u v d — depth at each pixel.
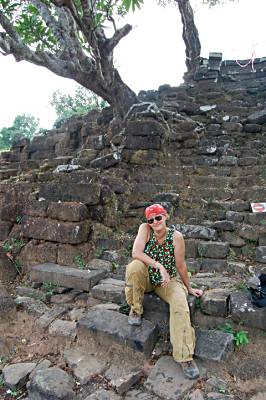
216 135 6.64
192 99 8.46
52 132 9.59
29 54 6.02
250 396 2.14
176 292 2.51
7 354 2.75
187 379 2.25
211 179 5.10
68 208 3.91
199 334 2.58
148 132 5.54
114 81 7.11
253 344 2.55
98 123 7.89
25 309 3.29
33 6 6.70
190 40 11.23
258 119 6.71
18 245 4.15
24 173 6.32
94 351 2.64
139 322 2.64
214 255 3.65
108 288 3.25
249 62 10.39
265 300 2.61
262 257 3.50
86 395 2.25
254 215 4.03
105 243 4.00
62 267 3.73
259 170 5.21
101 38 6.53
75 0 6.34
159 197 4.70
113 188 4.66
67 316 3.15
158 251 2.64
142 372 2.39
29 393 2.30
